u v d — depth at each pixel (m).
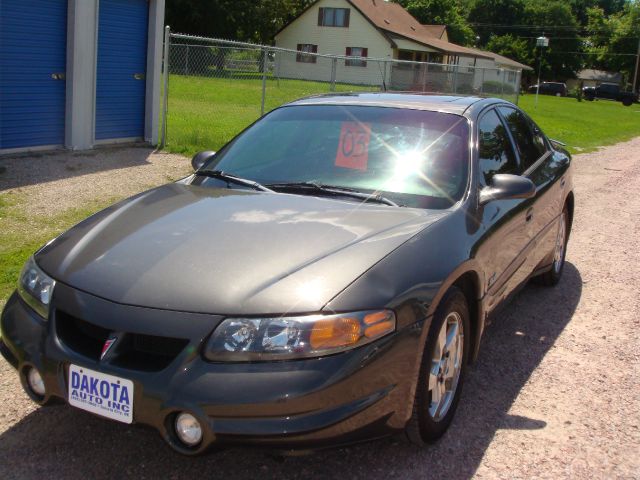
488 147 4.09
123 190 7.99
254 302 2.55
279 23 52.25
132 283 2.70
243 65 21.27
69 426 3.21
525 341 4.54
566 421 3.47
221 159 4.14
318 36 47.66
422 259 2.95
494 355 4.28
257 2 47.53
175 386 2.48
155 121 11.24
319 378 2.47
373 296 2.66
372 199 3.48
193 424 2.49
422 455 3.07
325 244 2.90
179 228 3.08
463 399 3.65
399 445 3.15
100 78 10.30
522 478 2.94
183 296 2.60
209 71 20.80
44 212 6.85
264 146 4.09
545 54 82.50
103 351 2.61
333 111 4.24
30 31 9.16
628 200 10.21
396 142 3.86
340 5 46.66
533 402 3.66
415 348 2.79
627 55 86.75
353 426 2.57
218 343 2.49
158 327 2.54
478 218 3.52
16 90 9.12
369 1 50.06
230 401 2.42
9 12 8.82
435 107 4.15
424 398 2.91
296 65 48.41
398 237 3.02
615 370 4.13
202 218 3.19
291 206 3.34
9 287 4.82
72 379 2.67
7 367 3.76
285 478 2.87
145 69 11.12
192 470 2.90
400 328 2.72
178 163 9.91
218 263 2.75
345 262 2.77
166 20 44.56
